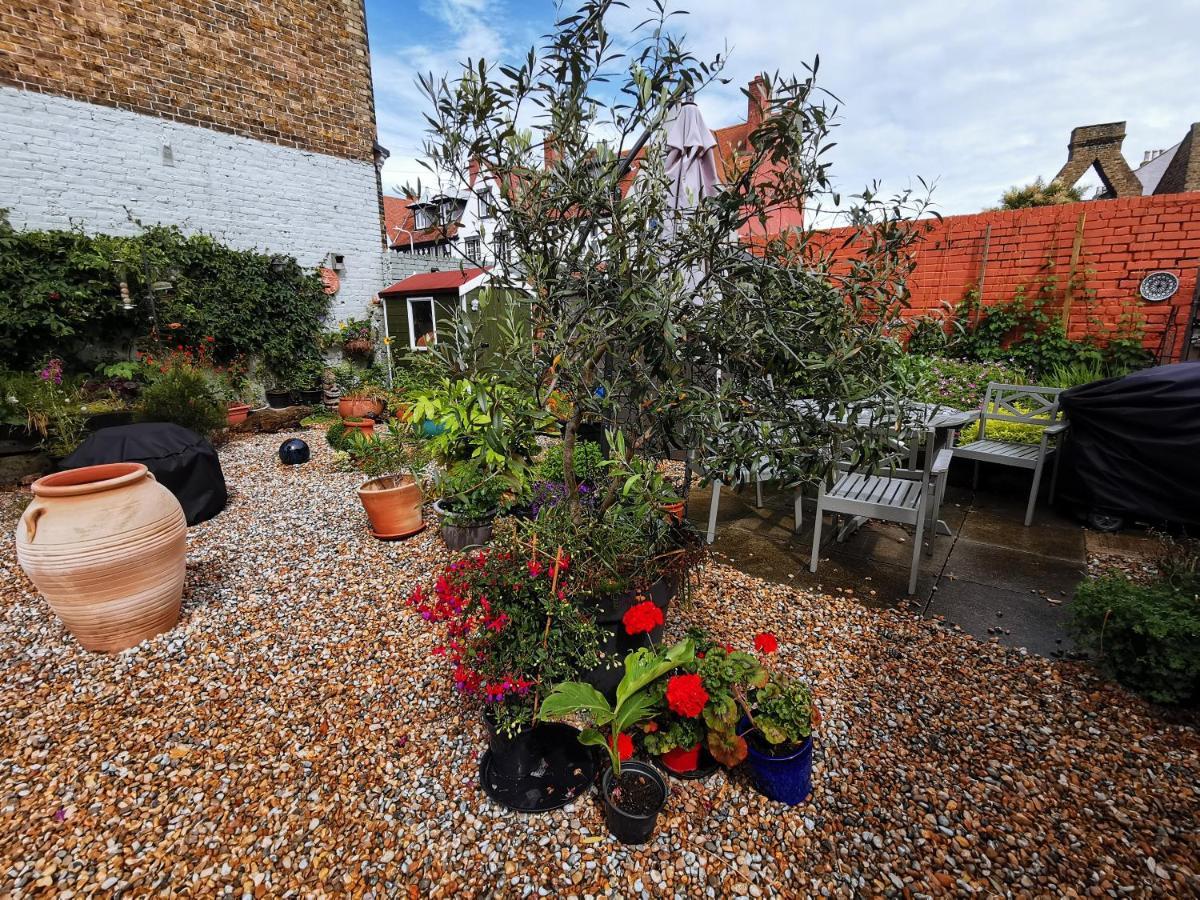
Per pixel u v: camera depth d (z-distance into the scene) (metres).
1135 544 3.34
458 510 3.49
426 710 2.14
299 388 7.64
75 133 5.64
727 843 1.59
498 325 1.82
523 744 1.86
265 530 3.90
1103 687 2.14
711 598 2.84
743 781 1.77
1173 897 1.41
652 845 1.59
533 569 1.77
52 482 2.51
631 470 1.74
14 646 2.60
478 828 1.65
